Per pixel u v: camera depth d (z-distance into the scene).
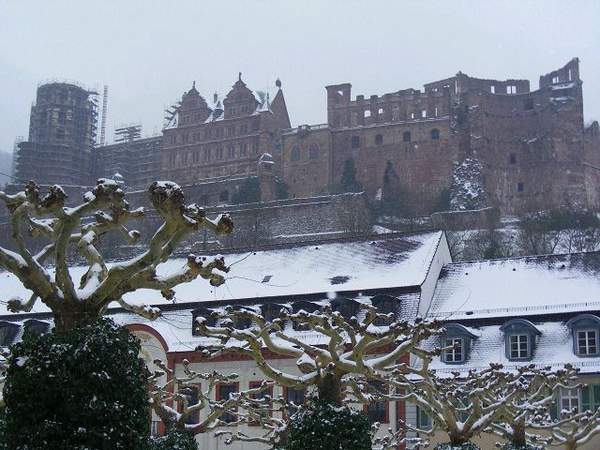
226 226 19.53
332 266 64.31
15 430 17.20
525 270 60.72
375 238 66.25
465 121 169.50
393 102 171.88
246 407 34.47
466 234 137.62
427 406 32.91
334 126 174.25
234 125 180.12
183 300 63.53
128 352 18.16
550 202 164.75
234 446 55.44
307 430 24.92
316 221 143.62
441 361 54.62
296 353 27.44
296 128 173.50
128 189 179.75
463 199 158.38
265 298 61.66
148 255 19.08
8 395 17.45
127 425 17.45
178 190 18.80
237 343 57.09
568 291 57.03
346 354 27.27
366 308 26.66
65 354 17.33
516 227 141.50
